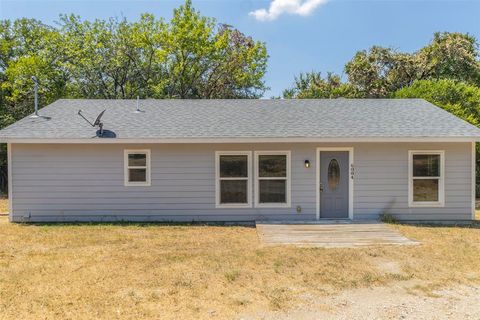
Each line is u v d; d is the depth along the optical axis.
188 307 4.81
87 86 23.58
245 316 4.56
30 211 10.99
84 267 6.43
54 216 11.03
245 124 11.56
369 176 11.13
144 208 11.16
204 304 4.91
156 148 11.13
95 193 11.09
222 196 11.23
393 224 10.53
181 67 24.88
